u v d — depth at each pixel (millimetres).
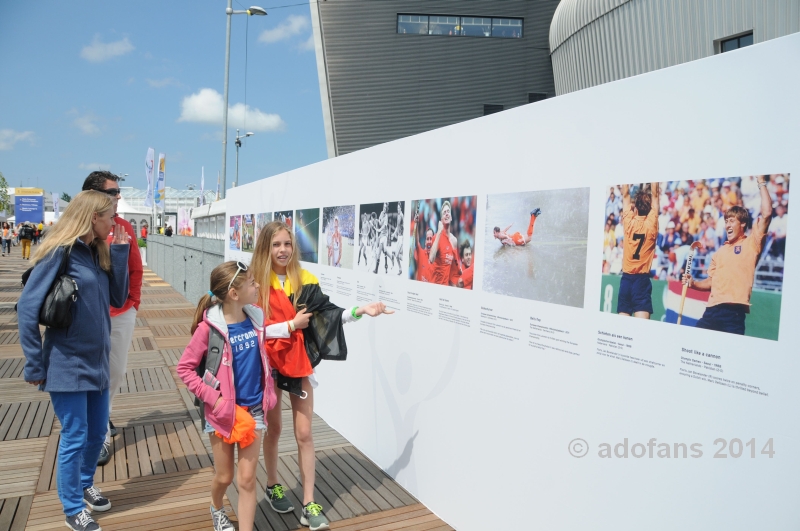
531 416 2787
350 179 4633
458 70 26547
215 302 2943
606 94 2395
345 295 4727
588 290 2479
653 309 2199
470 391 3223
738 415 1918
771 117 1833
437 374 3523
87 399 3359
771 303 1828
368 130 26500
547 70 26750
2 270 22141
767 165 1839
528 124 2811
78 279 3086
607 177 2385
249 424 2852
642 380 2242
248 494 2930
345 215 4719
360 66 26281
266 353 3086
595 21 15367
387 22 26297
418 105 26547
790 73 1785
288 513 3455
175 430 4875
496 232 3023
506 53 26656
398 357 3939
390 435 4047
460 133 3314
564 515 2590
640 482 2252
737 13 11469
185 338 9227
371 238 4301
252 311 3025
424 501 3619
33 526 3227
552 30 18094
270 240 3326
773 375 1819
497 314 3020
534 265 2770
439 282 3506
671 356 2131
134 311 4223
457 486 3312
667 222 2145
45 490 3680
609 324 2373
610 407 2371
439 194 3500
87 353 3107
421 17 26406
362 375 4461
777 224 1813
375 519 3412
